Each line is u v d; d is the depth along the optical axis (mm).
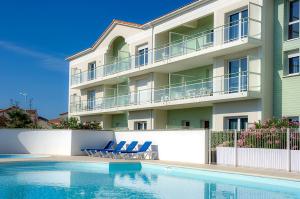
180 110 27828
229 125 21953
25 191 12484
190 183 14273
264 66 20000
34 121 58219
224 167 16875
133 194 12039
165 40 29203
